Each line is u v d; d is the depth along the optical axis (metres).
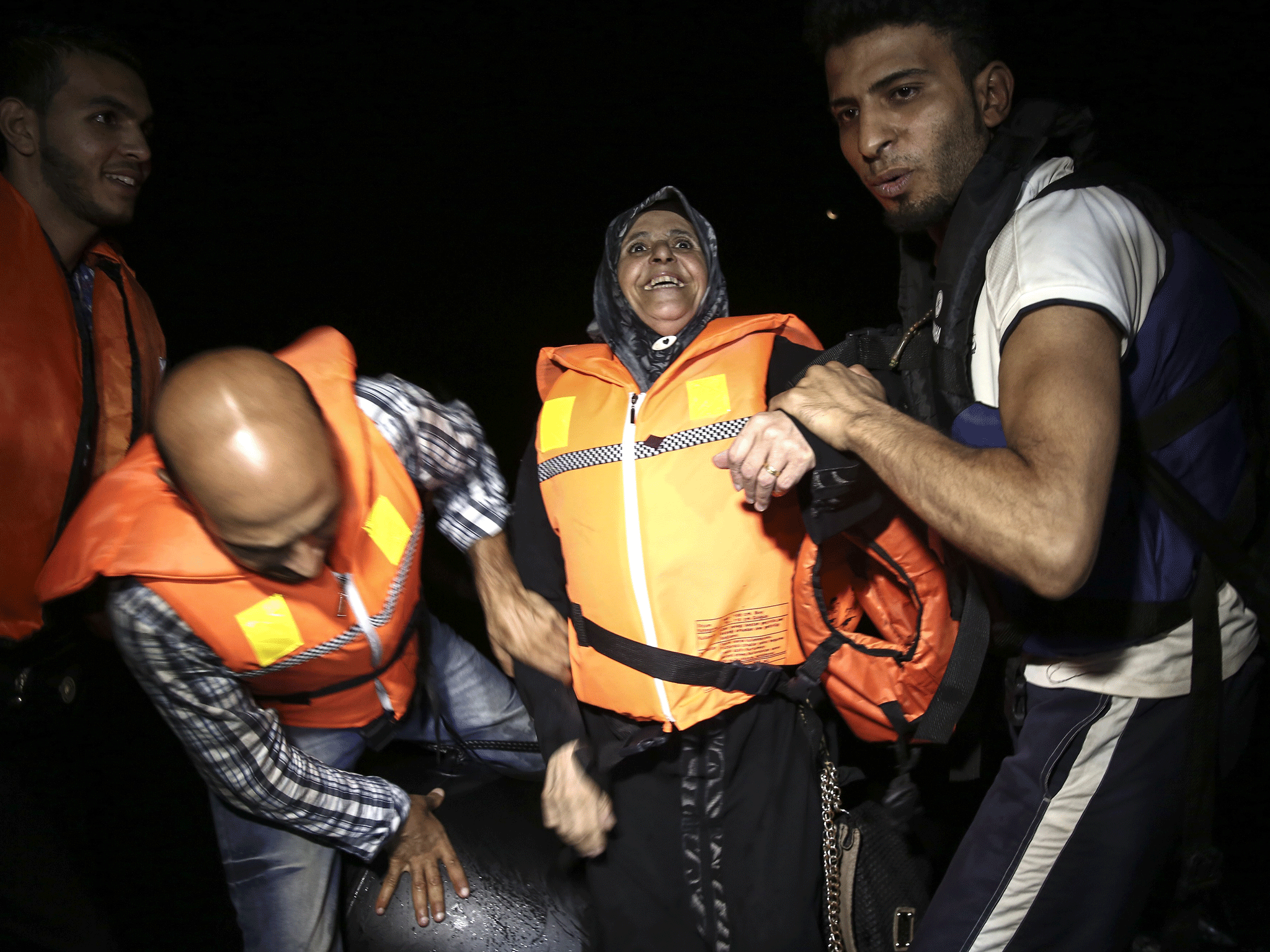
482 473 1.58
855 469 1.23
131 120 1.76
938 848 1.81
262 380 1.11
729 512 1.44
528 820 1.71
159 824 2.16
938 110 1.24
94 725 2.51
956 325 1.14
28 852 1.53
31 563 1.53
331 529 1.19
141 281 5.94
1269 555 1.08
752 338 1.54
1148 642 1.09
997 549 0.87
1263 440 1.12
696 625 1.44
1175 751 1.10
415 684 1.79
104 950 1.64
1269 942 1.64
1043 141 1.14
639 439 1.47
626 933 1.50
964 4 1.23
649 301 1.67
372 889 1.62
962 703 1.26
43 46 1.68
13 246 1.54
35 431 1.52
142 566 1.21
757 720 1.51
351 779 1.49
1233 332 1.09
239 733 1.34
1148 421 1.04
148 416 1.80
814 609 1.45
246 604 1.28
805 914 1.47
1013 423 0.91
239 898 1.55
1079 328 0.91
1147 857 1.12
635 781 1.53
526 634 1.52
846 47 1.27
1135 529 1.06
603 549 1.47
